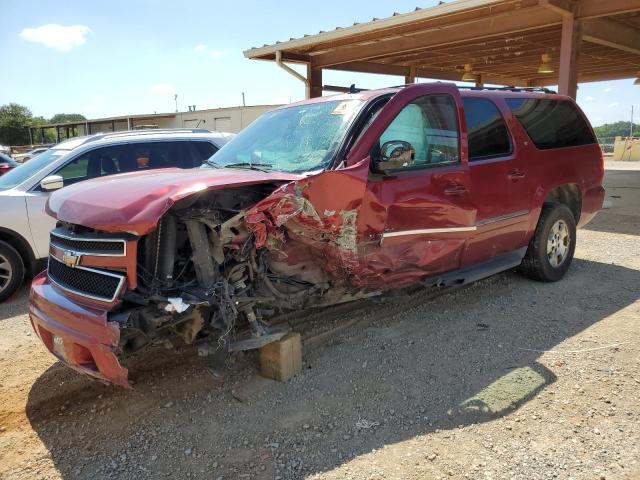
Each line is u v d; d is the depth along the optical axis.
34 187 6.47
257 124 4.96
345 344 4.32
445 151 4.40
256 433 3.18
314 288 3.85
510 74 21.36
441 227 4.25
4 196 6.20
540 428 3.08
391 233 3.90
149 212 2.92
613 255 6.89
